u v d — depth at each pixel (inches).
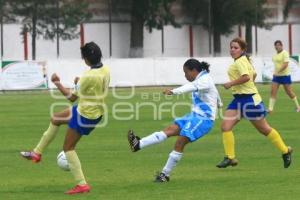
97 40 5728.3
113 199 1056.2
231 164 1342.3
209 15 5629.9
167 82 4033.0
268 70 4146.2
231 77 1348.4
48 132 1146.0
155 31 5964.6
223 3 5880.9
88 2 5531.5
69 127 1099.9
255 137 1823.3
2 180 1238.9
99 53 1099.9
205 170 1328.7
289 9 6092.5
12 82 3666.3
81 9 5457.7
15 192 1124.5
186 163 1416.1
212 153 1555.1
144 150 1604.3
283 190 1117.1
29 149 1638.8
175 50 6008.9
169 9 5871.1
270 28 6033.5
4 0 5260.8
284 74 2442.2
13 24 5334.6
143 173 1301.7
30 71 3693.4
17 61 3673.7
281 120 2230.6
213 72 4084.6
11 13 5290.4
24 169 1357.0
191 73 1206.3
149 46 5949.8
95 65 1101.1
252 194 1087.0
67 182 1214.9
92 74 1086.4
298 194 1083.9
